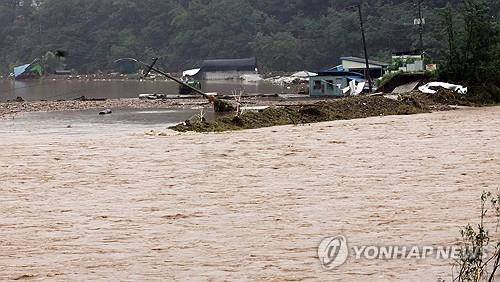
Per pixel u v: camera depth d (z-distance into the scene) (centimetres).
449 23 7188
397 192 2448
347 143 3775
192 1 17512
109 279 1591
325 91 8244
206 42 16638
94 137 4206
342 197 2389
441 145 3625
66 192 2573
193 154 3444
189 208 2277
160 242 1878
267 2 17112
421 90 6575
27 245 1875
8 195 2527
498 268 1566
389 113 5547
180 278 1587
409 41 13262
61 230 2027
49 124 5244
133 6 17512
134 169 3036
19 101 7775
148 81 14100
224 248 1808
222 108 5988
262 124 4800
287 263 1673
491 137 3925
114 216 2189
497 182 2594
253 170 2966
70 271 1652
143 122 5319
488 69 6675
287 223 2048
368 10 14525
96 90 10825
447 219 2047
